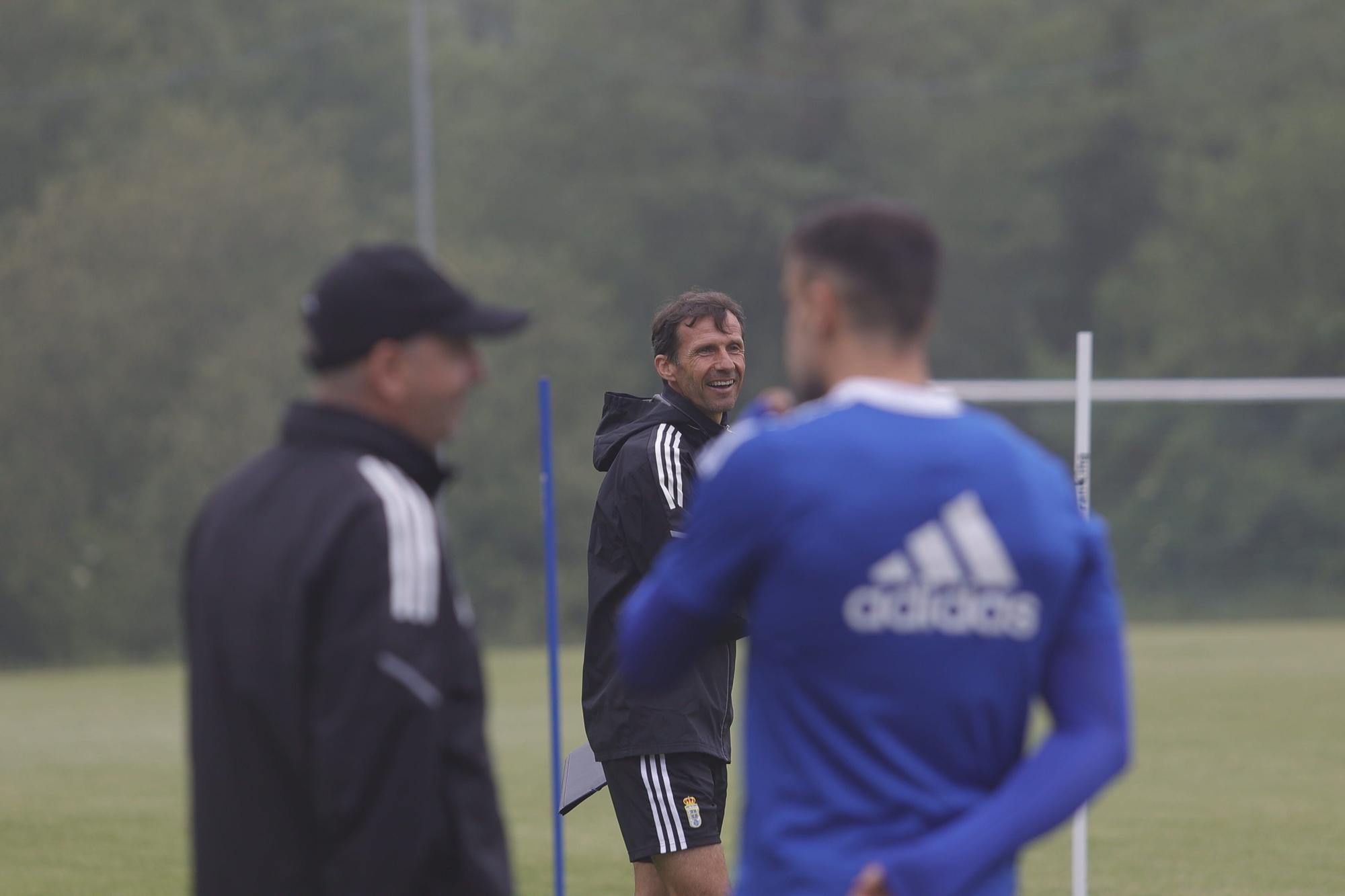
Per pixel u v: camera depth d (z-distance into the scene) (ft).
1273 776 138.31
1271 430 506.07
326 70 622.54
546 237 590.14
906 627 30.96
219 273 448.24
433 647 32.71
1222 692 209.56
